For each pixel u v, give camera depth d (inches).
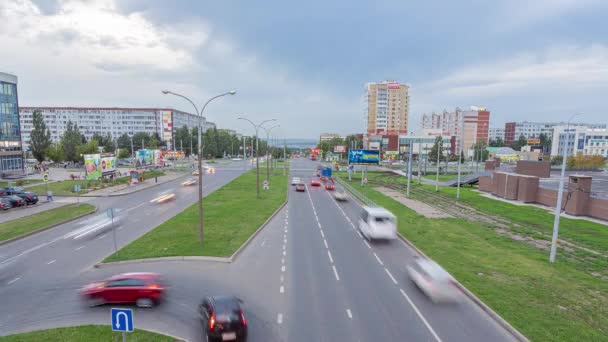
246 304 576.4
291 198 1809.8
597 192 2050.9
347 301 593.6
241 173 3294.8
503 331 503.2
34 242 935.0
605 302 590.6
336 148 5625.0
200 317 520.4
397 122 6230.3
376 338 480.4
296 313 548.4
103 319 515.5
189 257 793.6
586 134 4933.6
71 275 693.9
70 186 2060.8
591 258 848.3
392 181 2815.0
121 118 6309.1
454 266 754.2
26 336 458.9
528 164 2716.5
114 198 1722.4
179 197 1756.9
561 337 475.5
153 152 3410.4
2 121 2573.8
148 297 561.3
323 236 1028.5
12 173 2640.3
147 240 925.8
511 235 1068.5
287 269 743.1
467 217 1350.9
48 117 6082.7
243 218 1221.1
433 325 517.7
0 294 606.2
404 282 680.4
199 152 885.2
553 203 1599.4
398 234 1043.9
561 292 627.2
